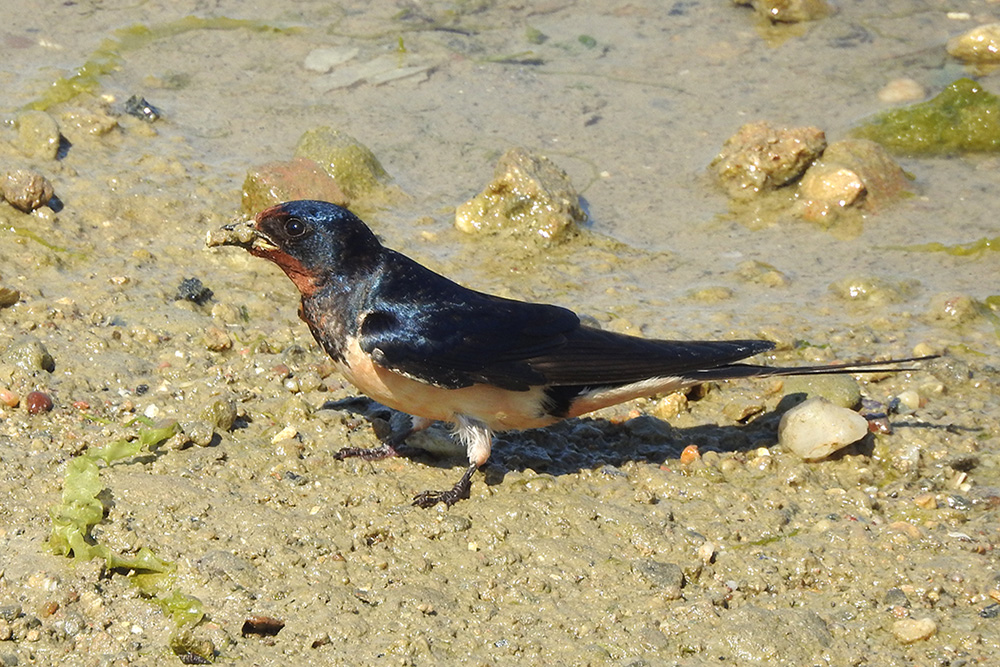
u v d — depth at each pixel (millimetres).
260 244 9938
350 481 10070
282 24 19609
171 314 12391
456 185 15945
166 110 17016
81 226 14008
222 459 10125
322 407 11219
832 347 12875
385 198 15500
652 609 8812
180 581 8727
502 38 19625
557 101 17984
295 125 16969
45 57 17891
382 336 9641
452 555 9328
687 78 18656
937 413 11656
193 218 14500
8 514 9266
